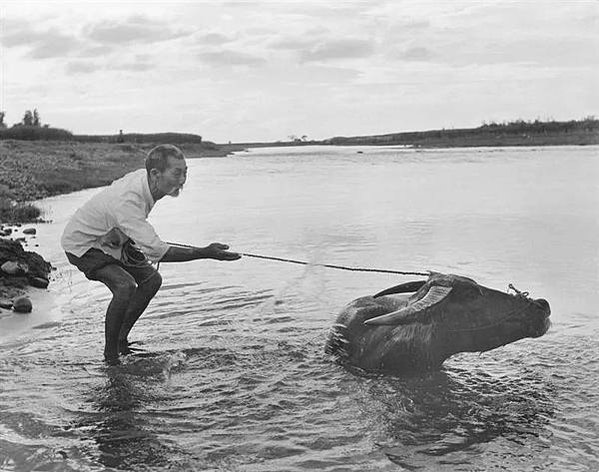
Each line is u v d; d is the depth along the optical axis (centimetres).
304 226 1766
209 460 528
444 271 1144
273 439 561
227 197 2775
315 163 6650
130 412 615
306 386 673
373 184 3356
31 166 3556
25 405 632
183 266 1255
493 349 745
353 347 735
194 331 847
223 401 638
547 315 725
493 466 511
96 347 794
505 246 1387
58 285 1111
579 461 516
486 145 12406
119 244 771
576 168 4494
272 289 1060
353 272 1166
